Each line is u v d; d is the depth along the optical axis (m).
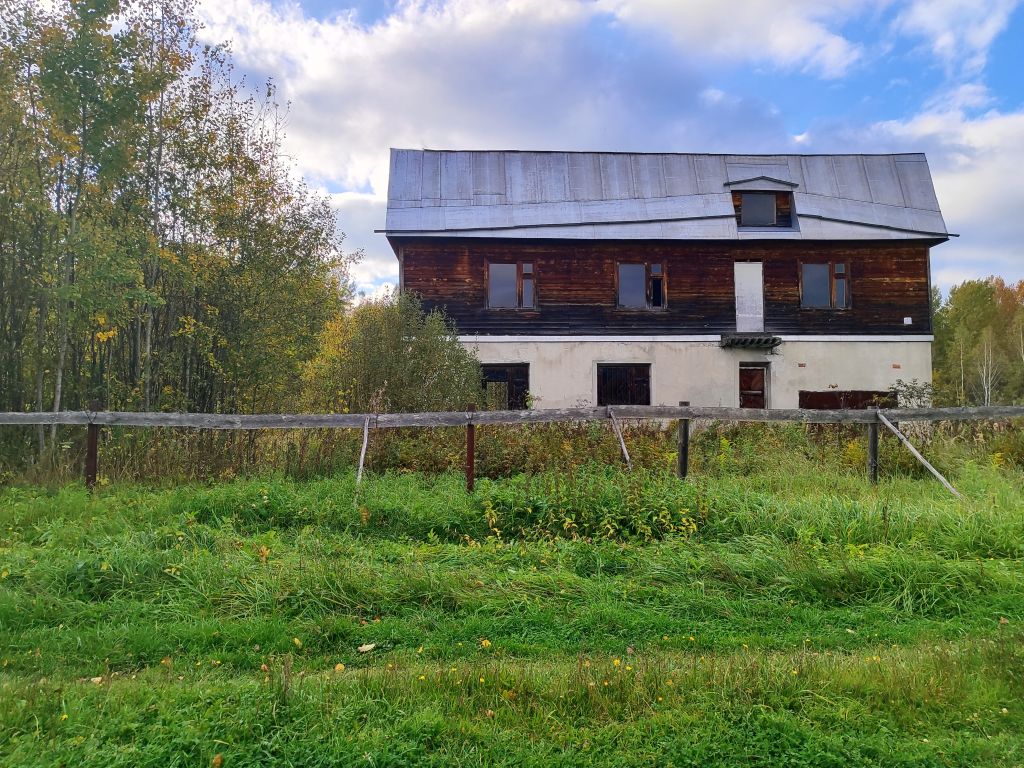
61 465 9.60
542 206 21.02
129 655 4.07
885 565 5.41
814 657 3.89
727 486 8.05
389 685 3.47
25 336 11.05
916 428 10.76
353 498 7.53
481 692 3.45
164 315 13.10
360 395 12.38
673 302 20.64
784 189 21.59
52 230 10.75
